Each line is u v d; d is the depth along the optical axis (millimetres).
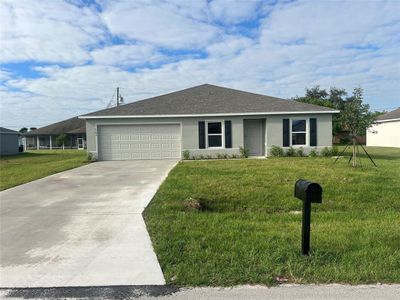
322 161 16062
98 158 19547
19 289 3994
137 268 4496
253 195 8672
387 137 34344
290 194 8711
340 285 3916
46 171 14672
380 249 4859
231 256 4676
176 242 5297
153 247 5230
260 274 4156
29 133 54531
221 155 19781
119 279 4195
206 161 17328
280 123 19812
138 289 3936
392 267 4297
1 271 4504
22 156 30641
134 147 19719
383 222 6438
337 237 5410
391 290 3789
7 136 35875
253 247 4977
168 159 19547
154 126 19766
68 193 9633
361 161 16219
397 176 10922
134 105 20812
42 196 9289
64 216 7176
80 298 3764
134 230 6133
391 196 8531
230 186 9602
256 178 10805
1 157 29500
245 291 3814
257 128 20547
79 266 4613
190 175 11727
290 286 3906
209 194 8766
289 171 12234
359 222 6469
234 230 5914
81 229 6258
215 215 7094
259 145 20578
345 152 23547
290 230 5910
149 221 6633
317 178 10562
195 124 19734
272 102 21031
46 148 54219
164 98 21906
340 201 8234
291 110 19766
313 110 19750
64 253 5094
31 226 6516
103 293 3861
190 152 19719
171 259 4703
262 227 6137
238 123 19828
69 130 54312
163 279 4156
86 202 8438
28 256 5012
